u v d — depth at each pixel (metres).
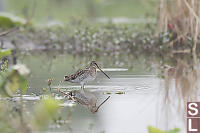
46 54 24.64
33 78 16.28
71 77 14.65
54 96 13.00
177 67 18.98
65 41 26.05
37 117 9.98
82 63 20.66
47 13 43.69
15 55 23.78
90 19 43.47
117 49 25.22
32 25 29.66
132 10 48.62
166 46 23.53
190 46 22.94
